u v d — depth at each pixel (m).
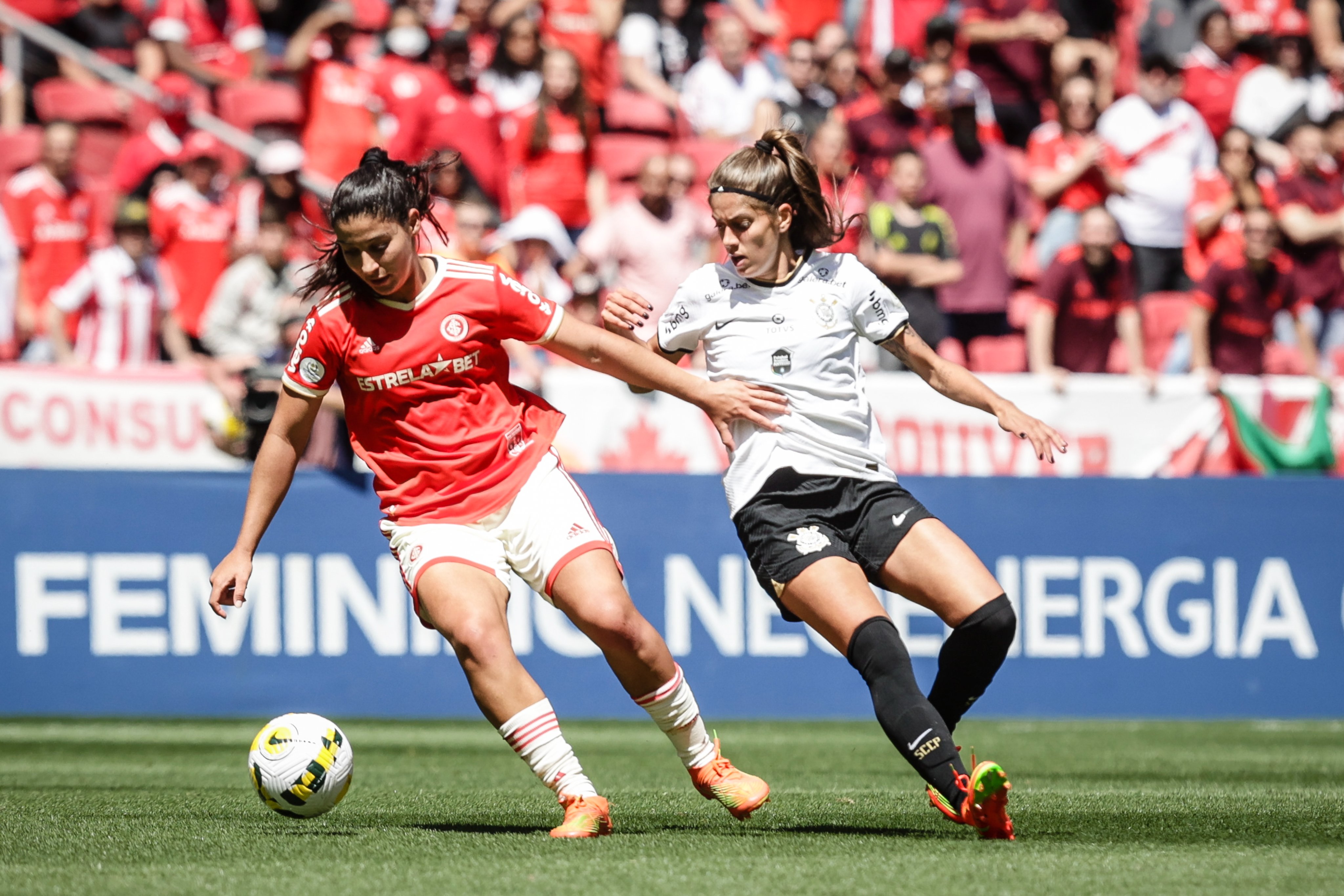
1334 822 15.19
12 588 29.36
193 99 40.28
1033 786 19.86
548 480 13.58
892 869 11.12
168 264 36.91
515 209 39.44
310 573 30.33
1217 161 43.19
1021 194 38.84
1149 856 12.13
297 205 35.00
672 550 31.25
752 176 13.91
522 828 14.20
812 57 40.47
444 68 39.41
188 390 31.67
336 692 30.34
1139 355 37.00
